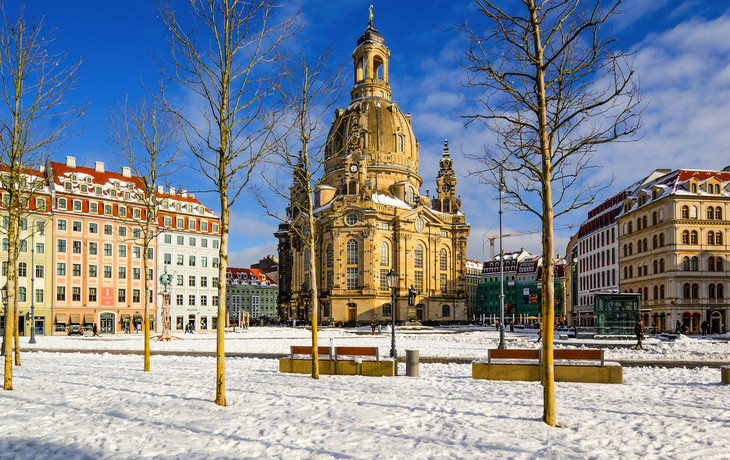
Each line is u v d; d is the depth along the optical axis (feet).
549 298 47.16
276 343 171.94
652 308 275.18
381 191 445.37
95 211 295.07
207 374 80.69
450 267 447.01
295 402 53.88
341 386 66.74
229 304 597.93
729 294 258.57
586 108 50.37
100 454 36.11
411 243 416.87
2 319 258.57
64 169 296.30
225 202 58.65
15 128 74.95
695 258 260.21
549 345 46.06
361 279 394.11
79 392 59.77
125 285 302.86
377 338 220.43
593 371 72.79
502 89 55.01
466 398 58.03
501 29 51.88
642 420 46.78
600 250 349.82
